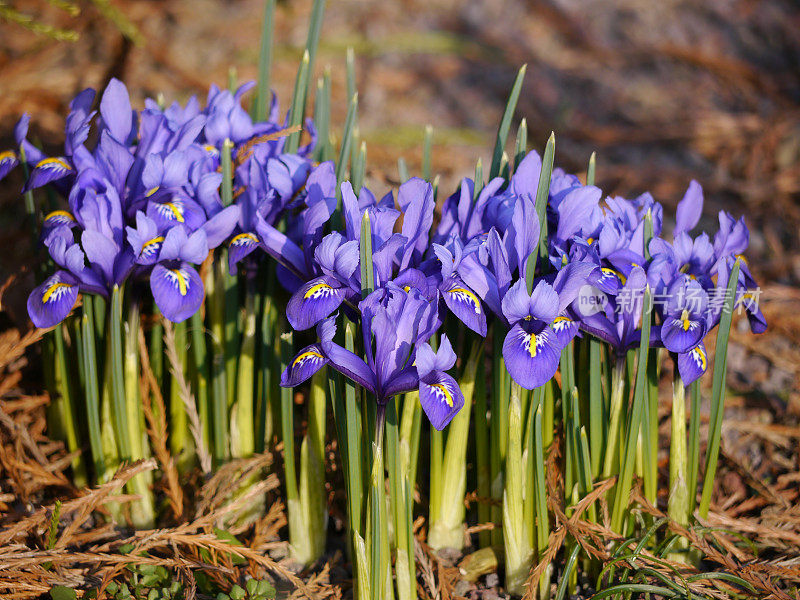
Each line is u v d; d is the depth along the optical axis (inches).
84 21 78.9
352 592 43.8
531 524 43.2
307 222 42.3
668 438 48.1
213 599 43.2
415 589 42.8
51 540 43.0
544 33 96.0
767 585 42.9
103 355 44.4
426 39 90.7
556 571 44.3
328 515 45.2
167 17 85.4
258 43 84.0
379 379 41.3
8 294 48.4
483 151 71.6
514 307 41.2
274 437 44.8
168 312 42.1
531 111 80.3
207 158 43.9
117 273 42.6
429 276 41.8
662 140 77.1
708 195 68.2
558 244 42.6
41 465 44.8
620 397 42.9
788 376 50.9
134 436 43.8
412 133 73.3
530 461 42.9
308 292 41.6
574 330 42.0
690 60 90.9
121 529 44.6
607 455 43.4
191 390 45.1
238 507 43.8
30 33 75.8
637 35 96.3
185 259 42.3
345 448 42.4
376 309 41.1
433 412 40.6
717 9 101.4
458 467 43.7
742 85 85.9
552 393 43.6
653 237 42.8
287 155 43.7
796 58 90.8
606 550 43.6
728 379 50.8
